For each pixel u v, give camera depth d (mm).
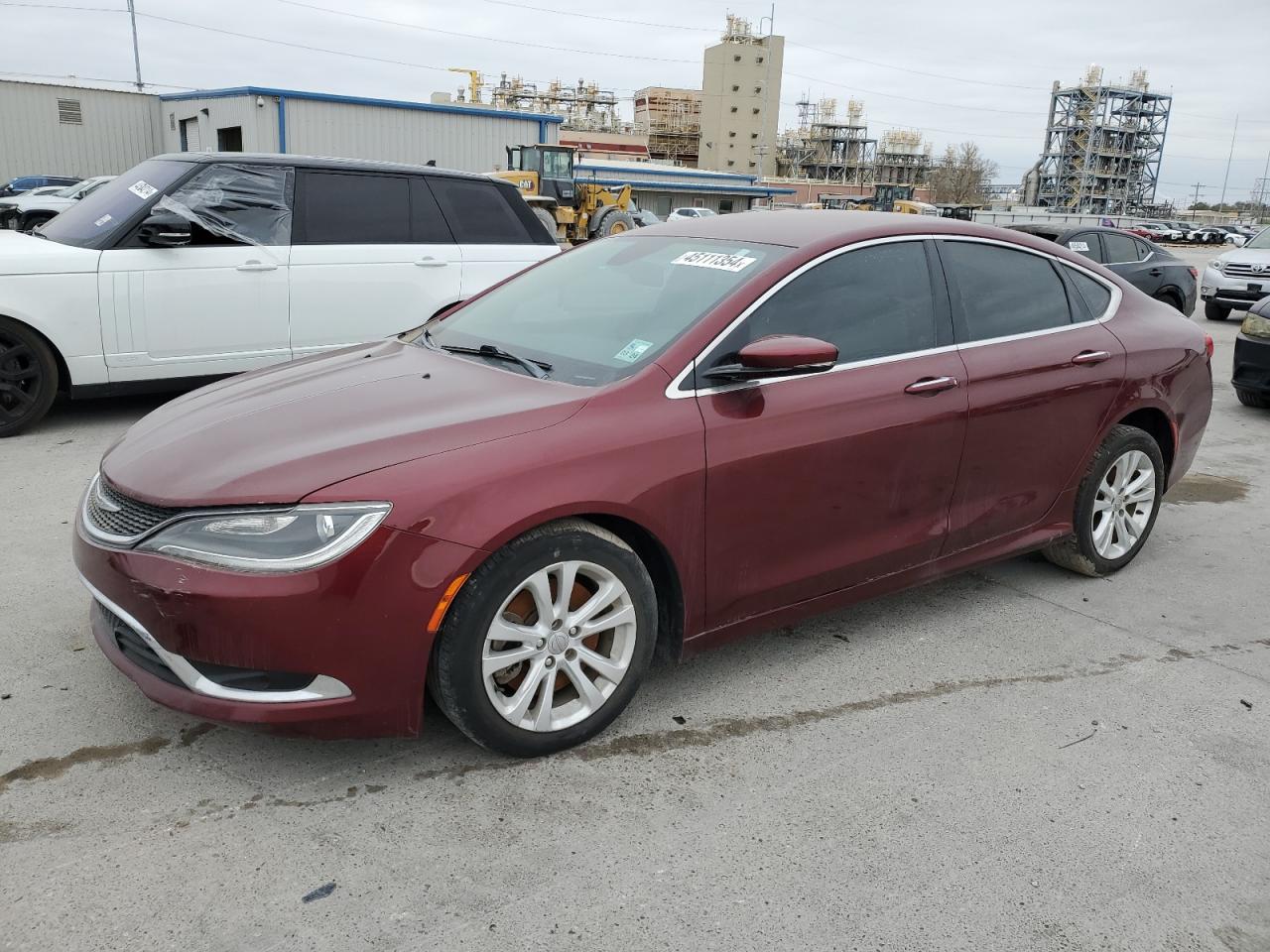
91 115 36344
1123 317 4320
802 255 3295
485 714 2656
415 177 7188
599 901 2264
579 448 2709
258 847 2402
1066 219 80688
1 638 3432
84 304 6016
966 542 3756
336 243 6789
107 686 3133
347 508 2436
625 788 2707
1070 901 2338
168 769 2713
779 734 3033
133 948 2064
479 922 2182
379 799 2611
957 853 2496
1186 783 2861
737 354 3055
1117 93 146250
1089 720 3209
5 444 5992
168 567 2439
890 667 3525
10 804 2527
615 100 159125
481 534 2514
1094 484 4188
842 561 3354
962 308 3688
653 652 3062
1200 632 3949
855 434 3242
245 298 6480
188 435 2832
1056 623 3980
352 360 3518
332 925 2154
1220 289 15812
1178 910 2326
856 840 2531
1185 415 4523
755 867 2408
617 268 3680
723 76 136375
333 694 2479
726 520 3004
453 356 3396
